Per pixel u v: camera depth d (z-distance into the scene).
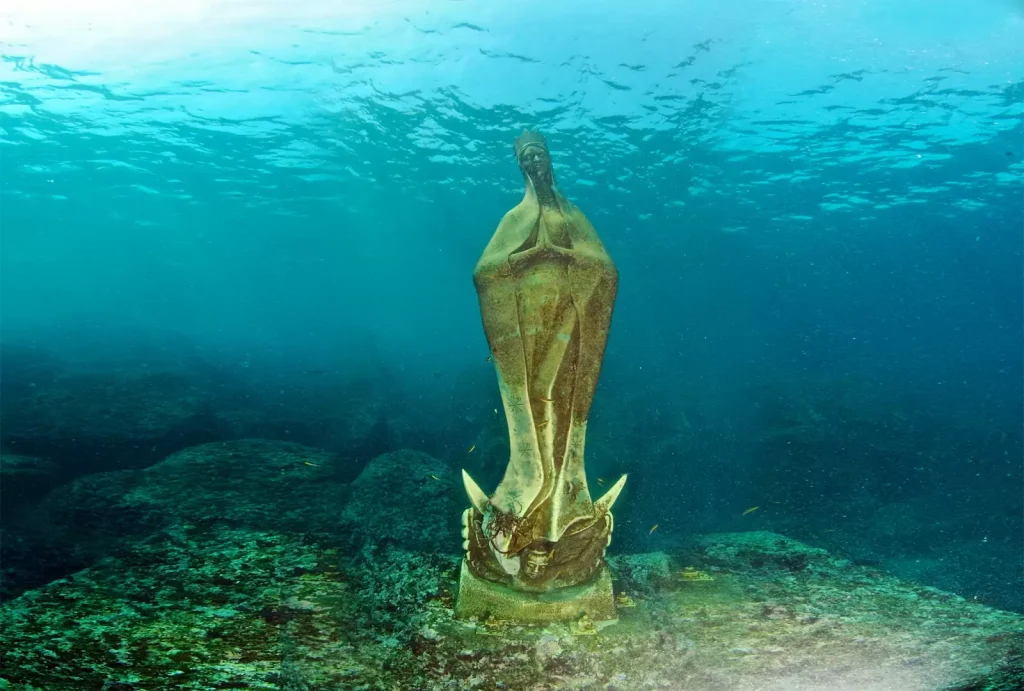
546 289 3.54
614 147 27.62
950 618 3.99
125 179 35.97
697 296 55.94
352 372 26.44
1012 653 3.57
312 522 5.81
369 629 3.87
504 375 3.58
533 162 3.66
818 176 30.86
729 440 15.27
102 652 3.59
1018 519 11.16
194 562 4.78
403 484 6.67
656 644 3.62
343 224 42.91
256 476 7.09
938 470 14.19
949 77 22.03
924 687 3.26
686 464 13.53
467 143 27.95
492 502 3.67
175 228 45.19
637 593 4.16
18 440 11.70
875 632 3.81
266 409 16.80
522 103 24.41
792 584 4.43
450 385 22.83
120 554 4.97
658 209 34.81
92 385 16.41
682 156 28.69
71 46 23.27
